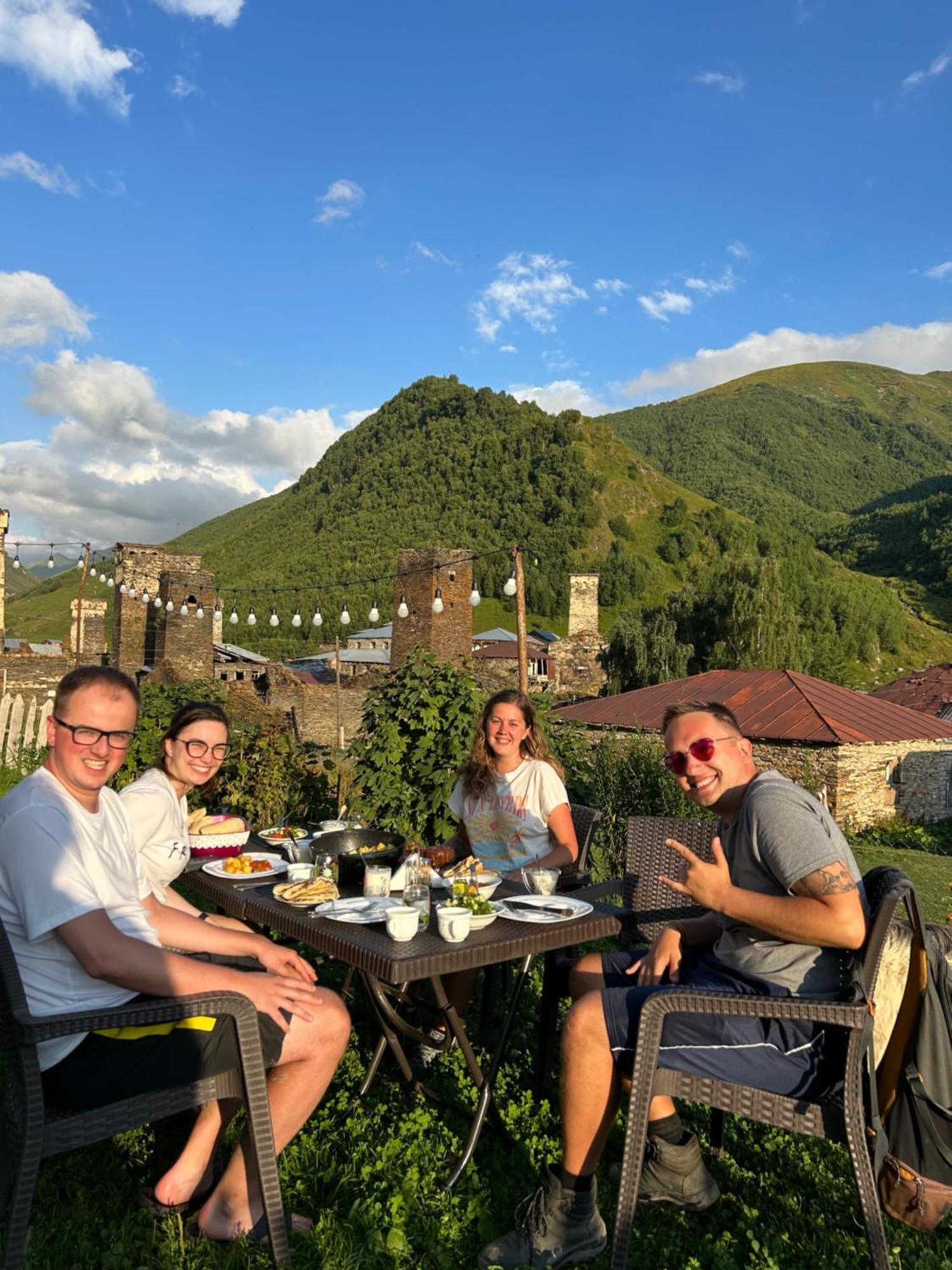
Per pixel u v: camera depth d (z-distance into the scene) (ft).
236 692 81.46
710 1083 7.97
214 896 11.43
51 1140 7.16
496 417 582.35
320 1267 7.95
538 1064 11.68
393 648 100.17
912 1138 7.61
